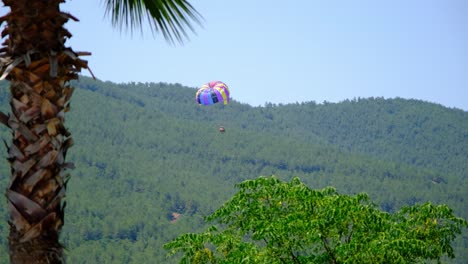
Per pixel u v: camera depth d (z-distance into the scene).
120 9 26.88
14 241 22.38
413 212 56.78
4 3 23.17
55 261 22.48
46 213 22.53
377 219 53.38
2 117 22.95
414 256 52.09
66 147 23.38
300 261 53.69
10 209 22.48
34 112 22.81
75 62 23.59
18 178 22.56
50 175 22.73
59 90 23.22
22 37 22.97
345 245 50.75
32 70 22.97
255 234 52.72
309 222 51.41
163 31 26.95
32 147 22.64
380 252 49.00
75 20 23.66
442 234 55.38
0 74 22.59
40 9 23.05
